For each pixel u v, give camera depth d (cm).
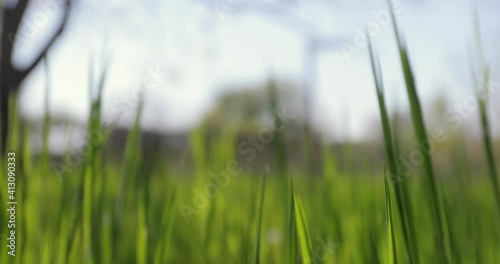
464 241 62
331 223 64
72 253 53
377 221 61
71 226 52
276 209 83
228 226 76
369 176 66
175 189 57
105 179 54
